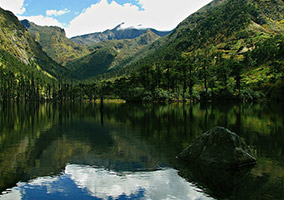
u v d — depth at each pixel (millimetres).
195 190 14062
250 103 116625
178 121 47000
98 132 35656
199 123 43344
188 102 137375
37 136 32719
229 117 52969
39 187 15000
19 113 75562
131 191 14242
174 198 13102
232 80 154375
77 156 22062
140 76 161500
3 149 25031
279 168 17500
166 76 153250
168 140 28766
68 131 36938
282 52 181250
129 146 25797
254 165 18250
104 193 14031
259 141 26938
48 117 60844
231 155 17953
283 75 133625
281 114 58969
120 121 49594
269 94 126125
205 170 17469
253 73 174500
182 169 17797
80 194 13984
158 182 15430
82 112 78375
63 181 15984
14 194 14023
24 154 22906
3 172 17781
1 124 46375
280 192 13469
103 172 17562
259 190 13812
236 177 15891
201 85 164000
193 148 20391
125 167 18594
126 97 166750
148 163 19516
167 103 134375
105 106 116250
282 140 27375
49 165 19438
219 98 130750
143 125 42406
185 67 147250
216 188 14195
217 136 19047
